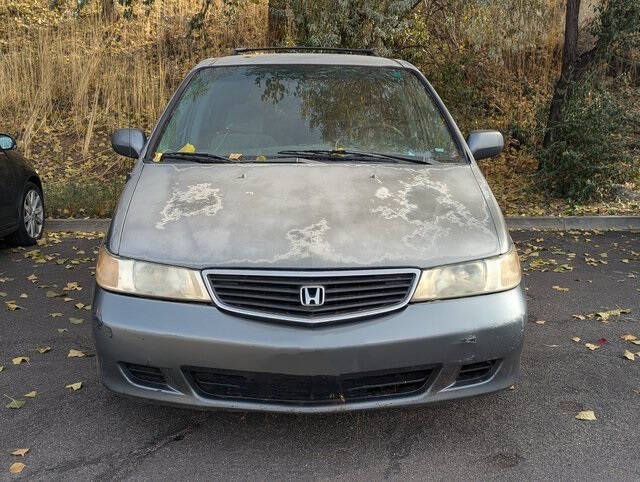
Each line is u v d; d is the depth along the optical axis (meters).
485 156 4.21
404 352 2.88
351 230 3.09
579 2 10.09
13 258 6.80
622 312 5.16
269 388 2.91
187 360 2.88
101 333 3.00
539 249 7.18
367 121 4.18
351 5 9.06
